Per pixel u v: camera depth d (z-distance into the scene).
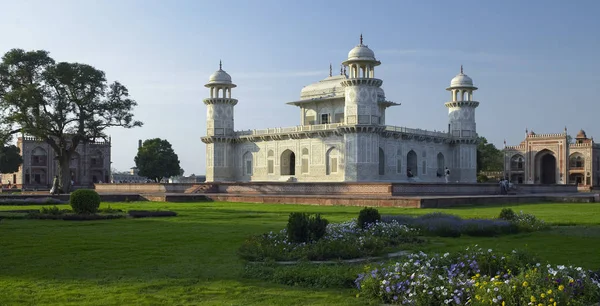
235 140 47.75
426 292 6.04
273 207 23.70
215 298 6.41
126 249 10.07
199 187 38.44
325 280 7.11
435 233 12.34
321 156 42.66
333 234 10.54
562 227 14.30
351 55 38.34
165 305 6.07
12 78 35.81
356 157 38.00
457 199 25.19
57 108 35.97
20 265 8.44
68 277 7.53
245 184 36.94
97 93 37.06
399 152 43.84
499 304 5.56
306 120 47.00
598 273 7.35
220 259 8.98
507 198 28.11
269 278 7.45
